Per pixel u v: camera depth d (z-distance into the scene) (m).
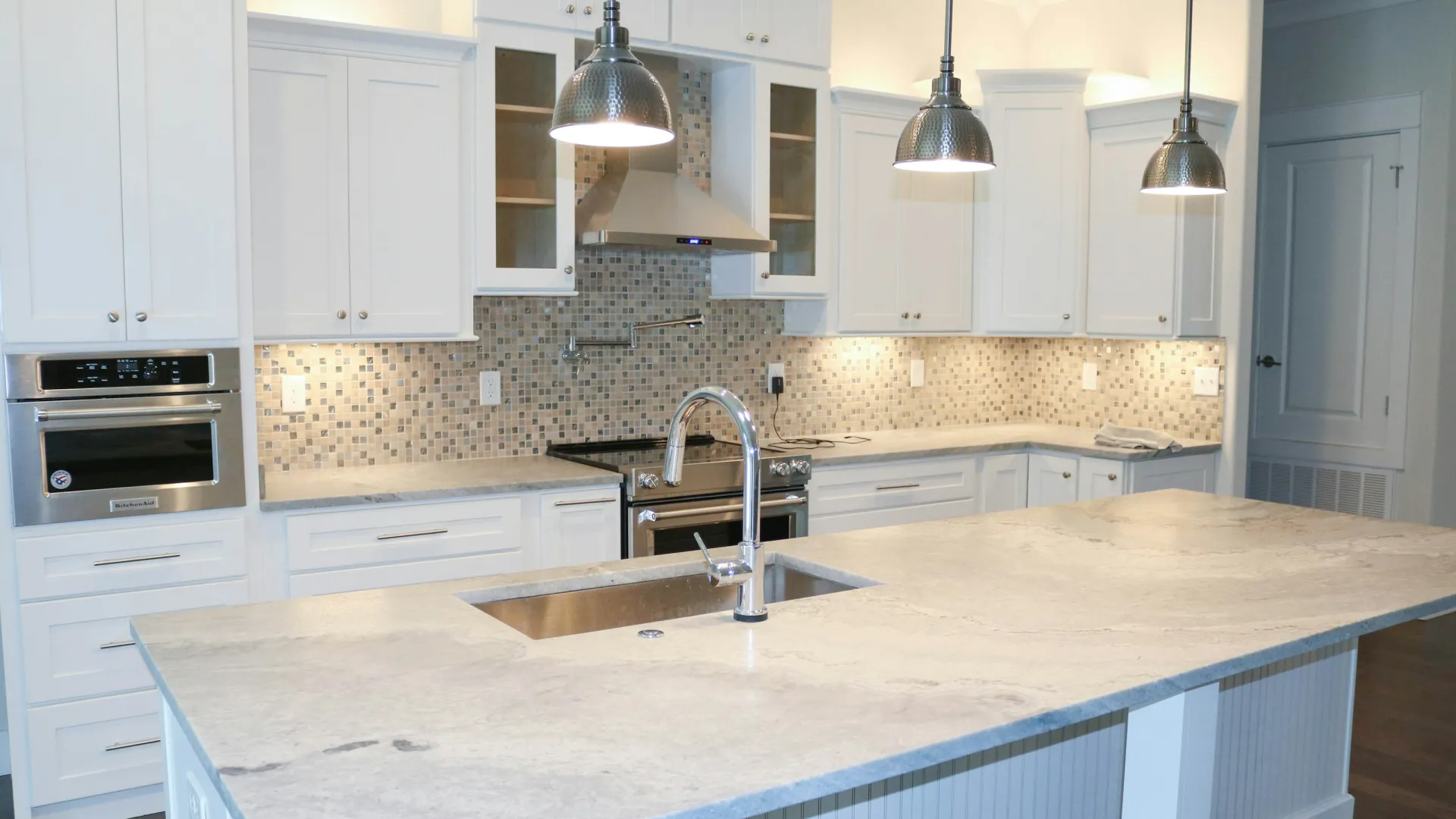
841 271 4.62
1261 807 2.88
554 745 1.38
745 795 1.24
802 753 1.36
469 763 1.32
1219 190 2.87
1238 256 4.77
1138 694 1.63
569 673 1.67
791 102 4.45
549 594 2.29
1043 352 5.65
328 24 3.43
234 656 1.75
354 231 3.57
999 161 4.93
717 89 4.51
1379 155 5.32
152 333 3.09
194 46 3.09
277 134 3.42
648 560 2.48
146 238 3.06
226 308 3.19
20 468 2.95
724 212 4.20
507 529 3.63
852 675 1.66
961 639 1.85
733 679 1.64
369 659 1.73
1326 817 3.07
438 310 3.75
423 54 3.65
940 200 4.87
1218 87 4.84
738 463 4.04
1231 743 2.73
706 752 1.36
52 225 2.95
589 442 4.43
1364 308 5.41
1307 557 2.50
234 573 3.24
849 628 1.92
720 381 4.75
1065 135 4.89
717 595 2.49
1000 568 2.38
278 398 3.80
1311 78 5.57
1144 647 1.82
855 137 4.61
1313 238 5.61
